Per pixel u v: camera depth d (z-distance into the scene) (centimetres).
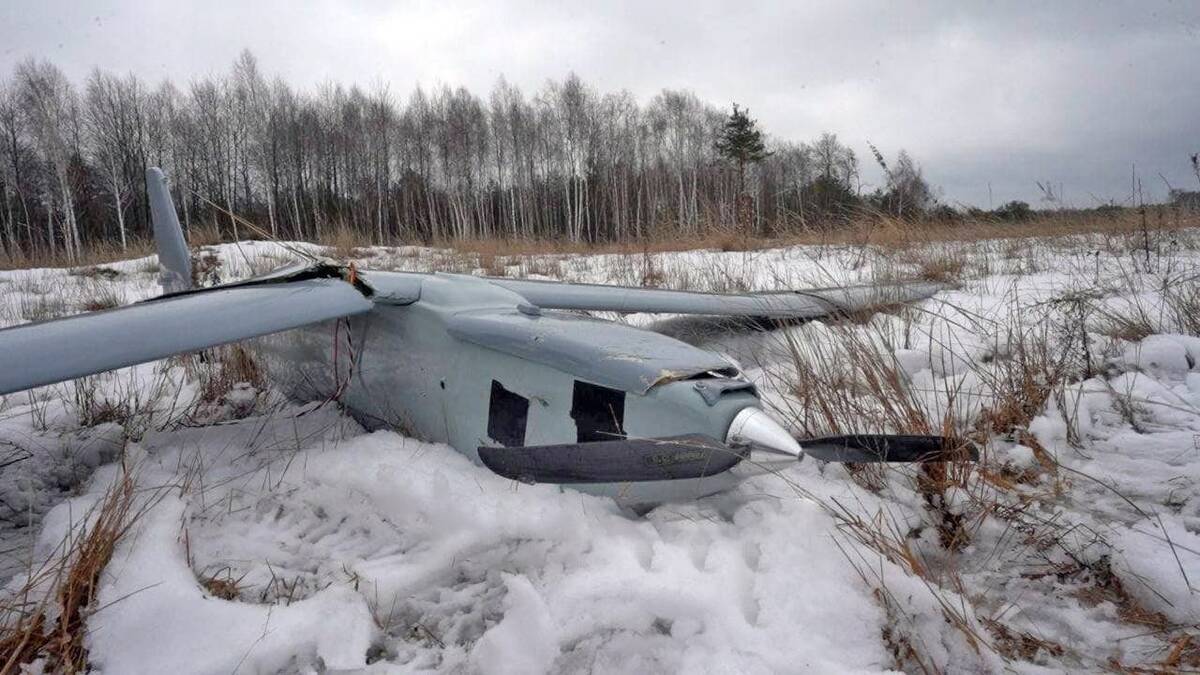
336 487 318
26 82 2822
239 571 265
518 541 269
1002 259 918
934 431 357
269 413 435
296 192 3850
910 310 584
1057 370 411
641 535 266
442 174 3959
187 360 564
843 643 214
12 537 297
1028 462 335
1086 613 233
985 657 210
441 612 239
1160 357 446
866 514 285
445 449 329
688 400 254
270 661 214
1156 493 300
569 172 4038
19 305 902
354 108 4000
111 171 3450
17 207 3108
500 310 334
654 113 4044
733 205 1427
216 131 3762
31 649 218
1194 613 225
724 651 208
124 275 1196
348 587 247
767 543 258
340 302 333
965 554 270
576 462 248
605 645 215
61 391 502
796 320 552
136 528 282
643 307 490
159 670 210
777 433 246
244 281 406
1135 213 1059
